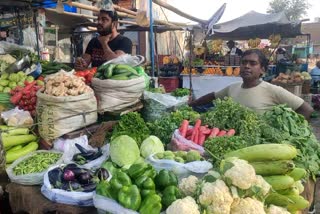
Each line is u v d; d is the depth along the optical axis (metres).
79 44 8.34
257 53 3.65
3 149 2.49
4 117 3.09
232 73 10.23
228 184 1.88
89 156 2.64
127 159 2.51
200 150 2.74
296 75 11.23
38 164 2.53
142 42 13.81
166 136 3.10
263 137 2.91
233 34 13.78
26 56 3.99
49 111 2.82
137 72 3.69
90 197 2.08
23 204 2.27
